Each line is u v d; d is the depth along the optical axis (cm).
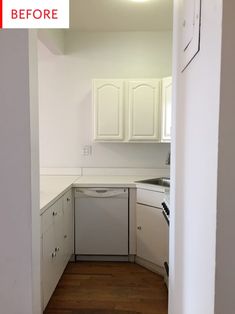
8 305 173
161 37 374
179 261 135
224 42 69
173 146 156
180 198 133
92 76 381
